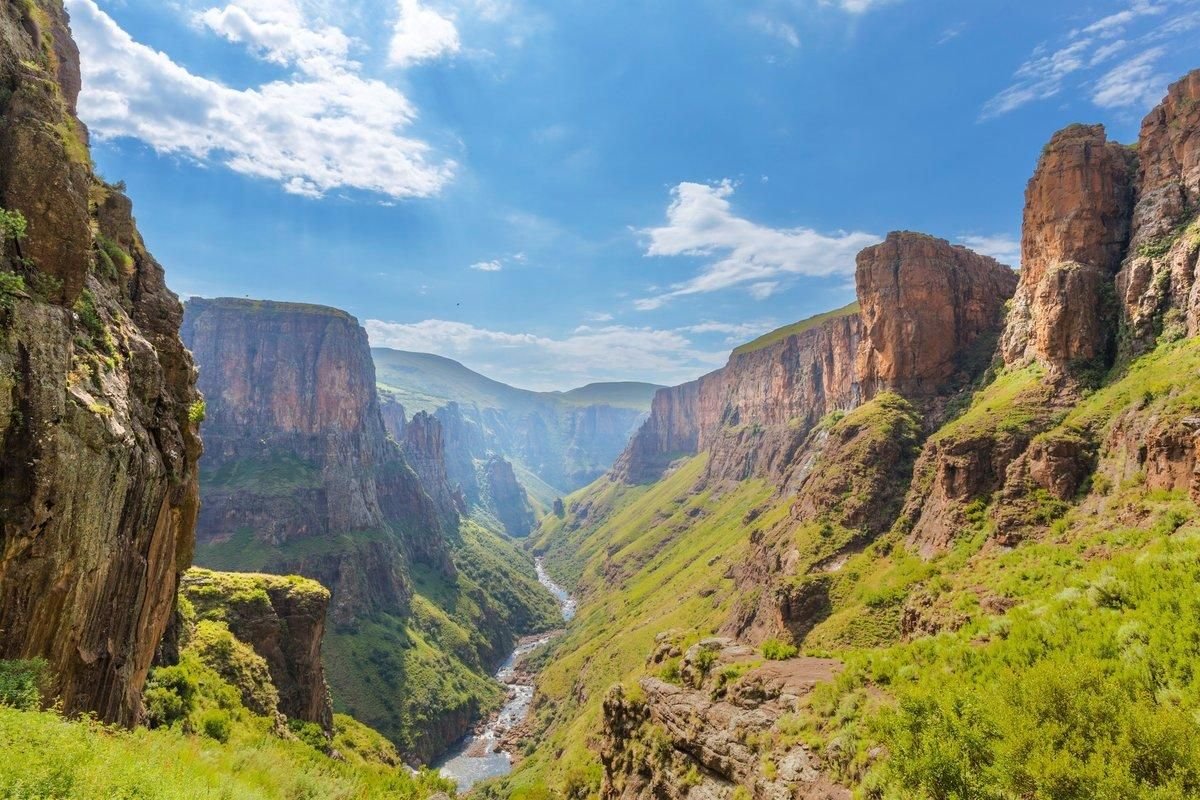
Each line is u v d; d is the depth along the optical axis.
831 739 26.09
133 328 31.58
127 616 28.56
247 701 56.75
